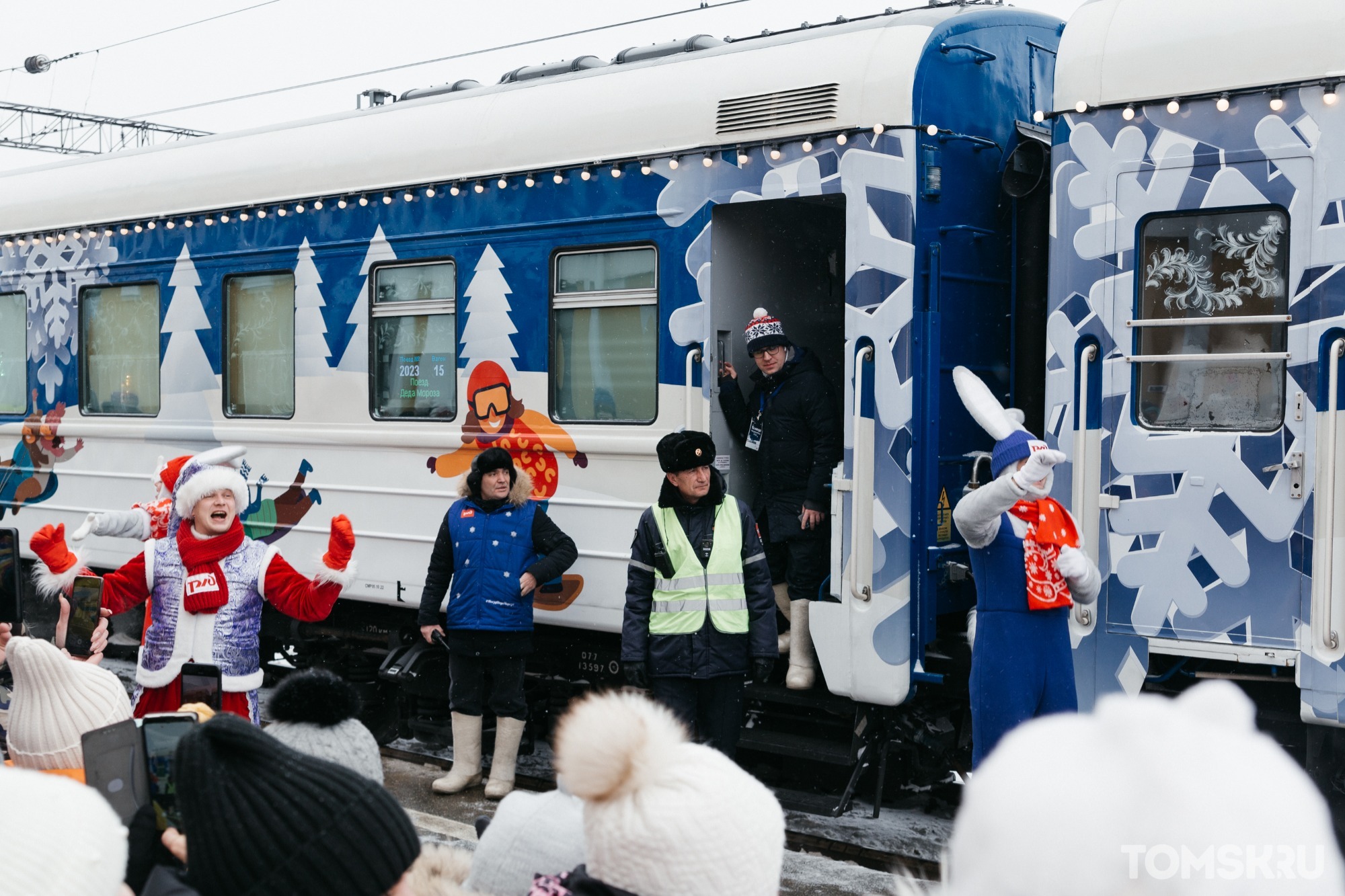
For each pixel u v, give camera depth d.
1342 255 4.38
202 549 4.46
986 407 4.39
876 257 5.26
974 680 4.43
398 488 6.82
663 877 1.80
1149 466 4.74
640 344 5.97
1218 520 4.60
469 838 5.20
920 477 5.22
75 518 8.50
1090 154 4.88
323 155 7.14
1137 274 4.80
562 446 6.15
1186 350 4.71
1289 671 4.67
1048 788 0.98
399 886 1.88
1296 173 4.46
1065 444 4.93
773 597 5.16
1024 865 0.96
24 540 8.77
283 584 4.47
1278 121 4.50
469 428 6.55
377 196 6.89
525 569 5.79
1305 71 4.43
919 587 5.23
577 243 6.13
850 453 5.32
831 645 5.34
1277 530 4.48
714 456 5.05
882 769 5.38
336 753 2.59
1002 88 5.77
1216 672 4.80
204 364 7.74
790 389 5.66
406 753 6.73
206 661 4.39
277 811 1.78
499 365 6.42
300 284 7.25
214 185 7.64
